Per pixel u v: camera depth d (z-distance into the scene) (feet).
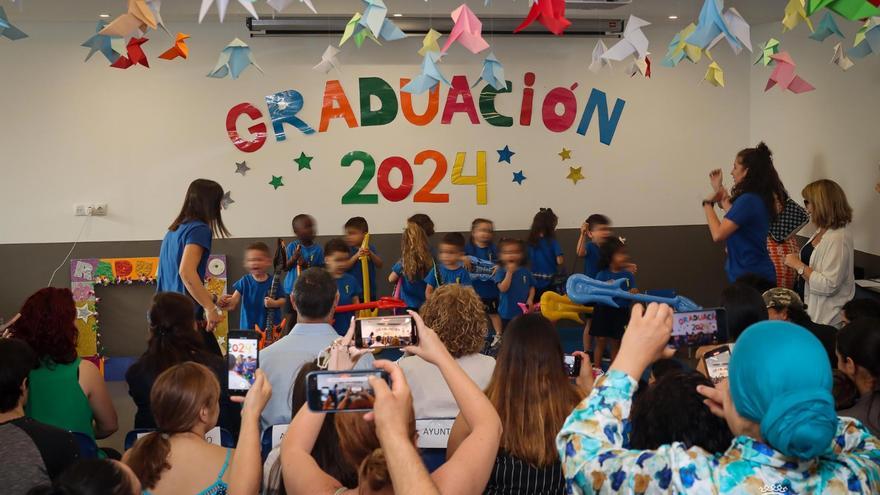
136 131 25.30
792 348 4.72
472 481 5.27
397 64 25.90
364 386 5.37
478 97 26.22
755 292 11.90
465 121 26.27
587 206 26.96
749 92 27.37
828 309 18.06
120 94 25.18
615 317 21.53
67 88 25.00
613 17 25.25
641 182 27.12
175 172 25.50
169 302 11.71
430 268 21.26
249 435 6.39
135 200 25.39
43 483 8.01
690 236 27.40
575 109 26.66
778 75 13.71
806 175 24.75
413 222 21.53
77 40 24.88
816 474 4.96
